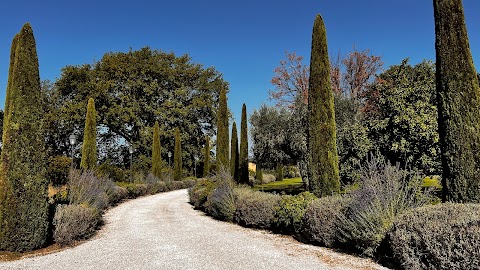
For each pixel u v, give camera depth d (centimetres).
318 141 1078
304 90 2558
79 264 673
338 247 761
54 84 3725
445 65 760
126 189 2230
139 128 3862
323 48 1120
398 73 1193
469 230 464
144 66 3828
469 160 712
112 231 1072
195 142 4278
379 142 1122
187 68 4256
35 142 803
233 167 2433
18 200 768
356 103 1619
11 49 968
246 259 678
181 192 2984
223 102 2272
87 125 2033
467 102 731
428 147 1044
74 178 1340
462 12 762
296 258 678
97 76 3716
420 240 523
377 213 667
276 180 3950
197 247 806
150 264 658
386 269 584
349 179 1209
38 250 802
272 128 2012
